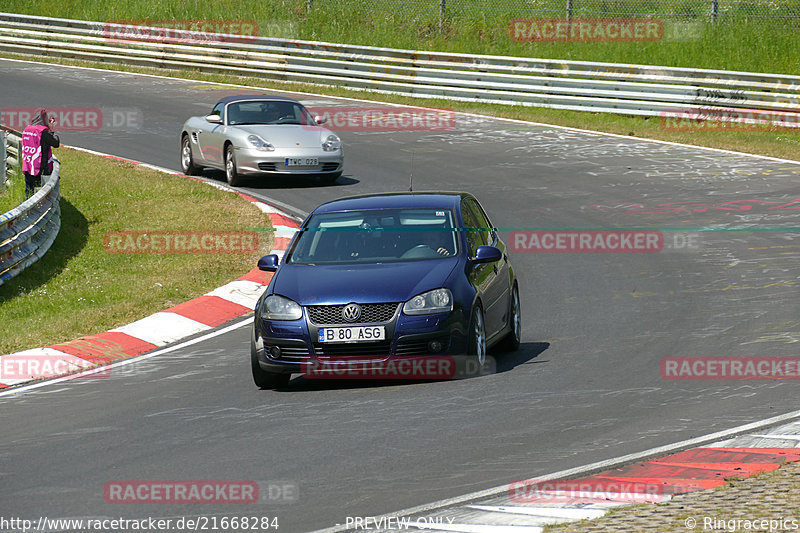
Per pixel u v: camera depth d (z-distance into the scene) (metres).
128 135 92.00
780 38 107.62
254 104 75.69
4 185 72.44
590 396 30.34
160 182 73.81
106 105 105.06
